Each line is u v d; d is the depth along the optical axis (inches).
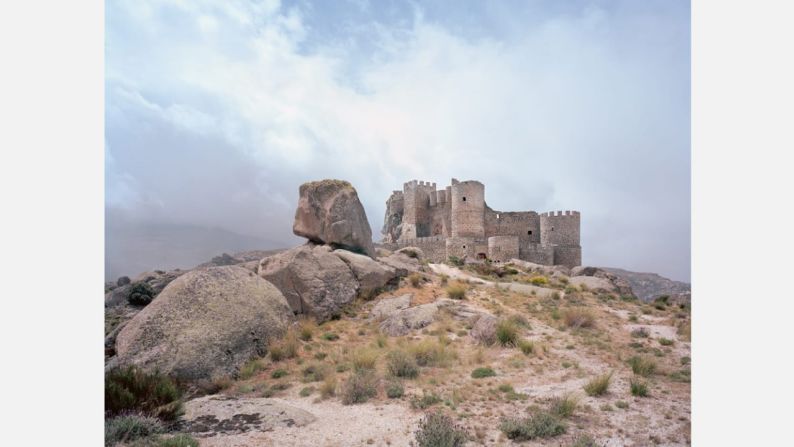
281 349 571.2
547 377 477.7
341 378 485.7
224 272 613.3
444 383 455.8
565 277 1470.2
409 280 1039.6
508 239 2133.4
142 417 321.1
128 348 474.9
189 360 483.8
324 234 1038.4
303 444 302.8
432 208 2755.9
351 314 809.5
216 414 353.4
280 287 764.0
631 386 417.1
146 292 1090.7
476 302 917.2
